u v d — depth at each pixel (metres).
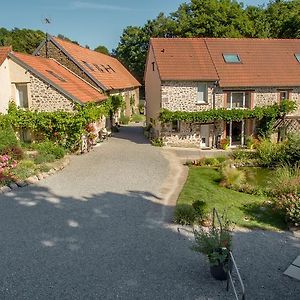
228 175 17.17
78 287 7.90
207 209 12.71
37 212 12.21
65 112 21.92
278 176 16.48
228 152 24.94
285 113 26.58
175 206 13.27
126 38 56.88
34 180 15.61
